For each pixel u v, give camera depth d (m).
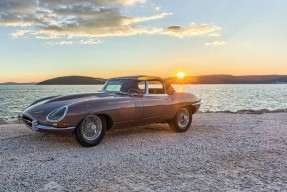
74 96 6.93
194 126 9.24
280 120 10.78
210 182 4.34
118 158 5.52
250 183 4.32
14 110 35.06
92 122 6.30
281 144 6.81
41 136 7.36
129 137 7.39
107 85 7.82
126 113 6.70
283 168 5.03
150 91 7.38
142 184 4.23
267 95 79.56
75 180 4.37
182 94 8.17
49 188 4.07
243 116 12.09
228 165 5.17
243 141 7.08
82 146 6.33
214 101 51.72
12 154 5.74
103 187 4.11
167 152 5.98
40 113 6.10
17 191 3.96
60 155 5.68
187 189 4.07
